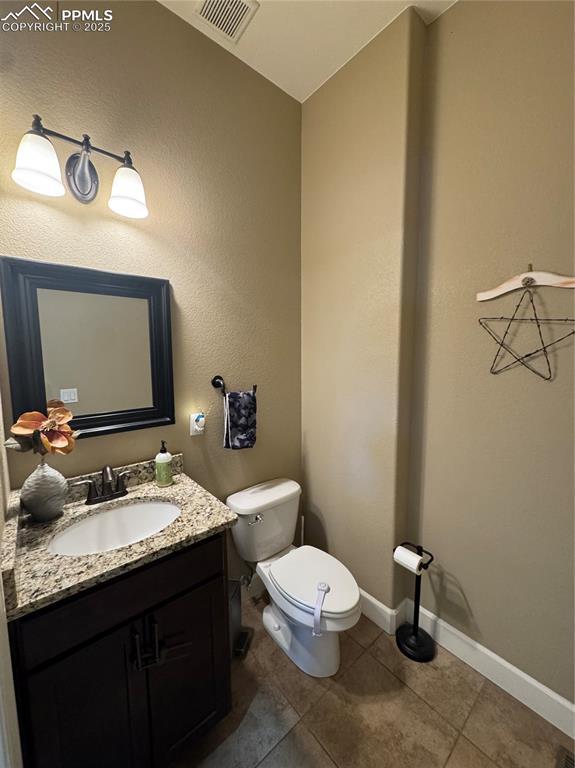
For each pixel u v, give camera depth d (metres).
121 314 1.25
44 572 0.81
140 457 1.36
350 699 1.28
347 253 1.62
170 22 1.29
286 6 1.26
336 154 1.62
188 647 1.02
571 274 1.07
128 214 1.19
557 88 1.05
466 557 1.41
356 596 1.29
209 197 1.46
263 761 1.08
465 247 1.31
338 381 1.73
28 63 1.01
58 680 0.78
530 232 1.14
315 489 1.95
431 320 1.44
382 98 1.39
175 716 1.01
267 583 1.47
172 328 1.40
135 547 0.91
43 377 1.10
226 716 1.19
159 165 1.30
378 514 1.59
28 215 1.04
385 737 1.16
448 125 1.31
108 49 1.15
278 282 1.78
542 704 1.22
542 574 1.20
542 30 1.06
